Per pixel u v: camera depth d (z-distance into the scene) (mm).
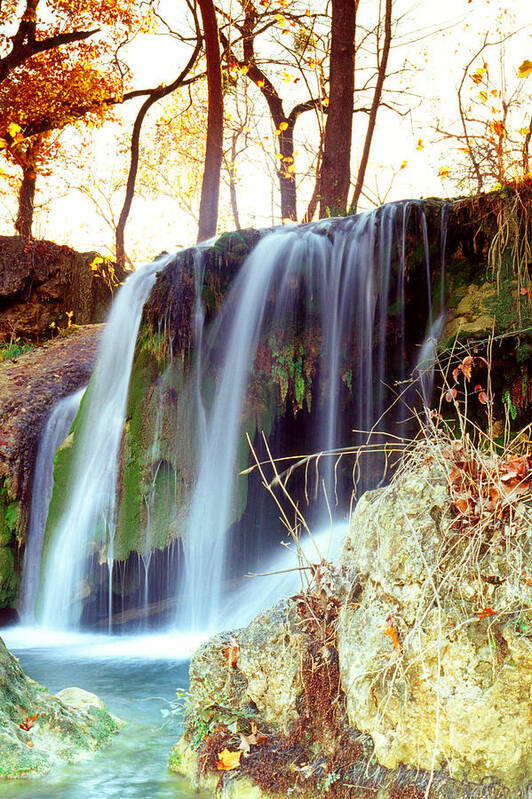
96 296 15289
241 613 8188
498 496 3193
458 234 8039
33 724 4109
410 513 3281
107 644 7652
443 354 7891
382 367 8500
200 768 3668
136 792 3605
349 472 8867
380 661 3166
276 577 8297
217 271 8414
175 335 8211
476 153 8930
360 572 3479
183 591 8414
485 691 2953
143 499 8195
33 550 9672
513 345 7652
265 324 8641
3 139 22500
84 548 8359
